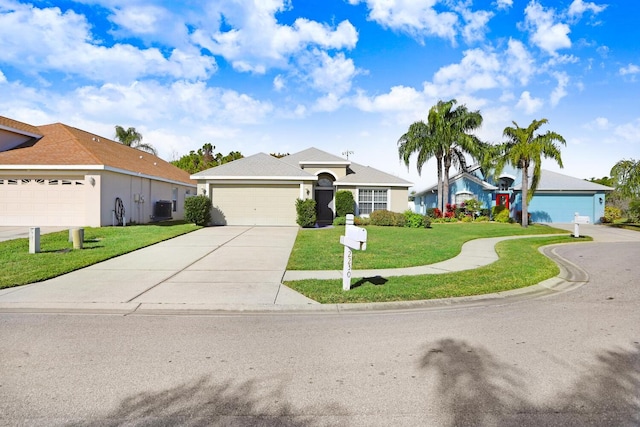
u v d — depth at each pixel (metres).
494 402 3.26
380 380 3.67
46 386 3.49
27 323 5.33
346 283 7.14
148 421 2.95
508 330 5.19
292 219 20.91
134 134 41.19
